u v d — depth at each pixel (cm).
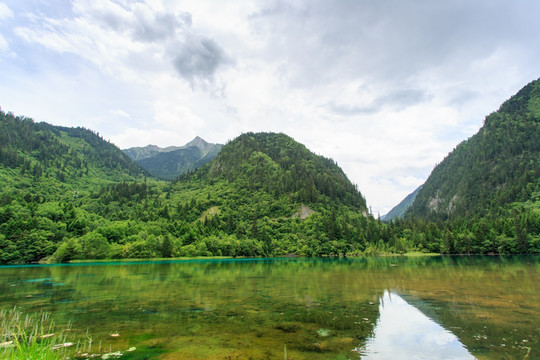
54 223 13338
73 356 1505
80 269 7650
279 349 1620
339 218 18975
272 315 2430
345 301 3033
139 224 16062
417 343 1714
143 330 2008
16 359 1118
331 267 7856
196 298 3253
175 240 14450
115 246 12588
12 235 10944
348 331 1972
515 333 1892
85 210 18600
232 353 1558
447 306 2727
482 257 11094
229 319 2303
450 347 1644
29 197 17188
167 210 19550
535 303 2825
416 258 11831
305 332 1945
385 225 19325
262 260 12638
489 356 1501
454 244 13888
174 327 2075
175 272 6662
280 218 19762
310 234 17512
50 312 2575
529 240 12269
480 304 2800
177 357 1495
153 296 3394
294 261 11500
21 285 4416
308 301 3044
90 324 2173
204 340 1783
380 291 3650
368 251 15750
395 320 2250
